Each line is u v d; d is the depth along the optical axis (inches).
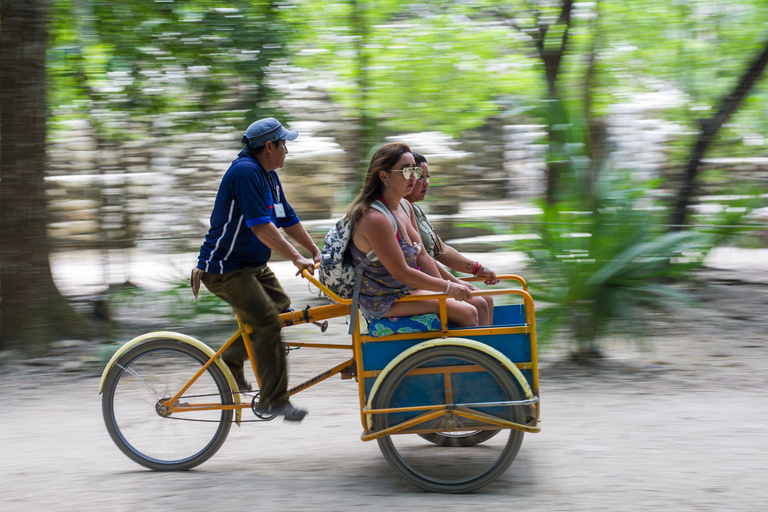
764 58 351.6
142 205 311.7
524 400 124.6
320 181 351.6
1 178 250.8
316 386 201.6
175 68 299.4
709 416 164.4
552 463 138.2
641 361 216.4
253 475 137.3
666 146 379.6
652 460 137.9
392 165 125.3
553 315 214.2
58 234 308.2
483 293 125.3
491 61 383.6
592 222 217.9
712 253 306.0
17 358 238.8
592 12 365.7
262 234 132.3
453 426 126.6
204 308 275.3
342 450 150.8
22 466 146.5
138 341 143.3
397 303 128.6
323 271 132.3
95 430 170.2
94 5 285.0
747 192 307.1
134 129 309.6
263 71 303.1
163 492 129.3
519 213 245.1
